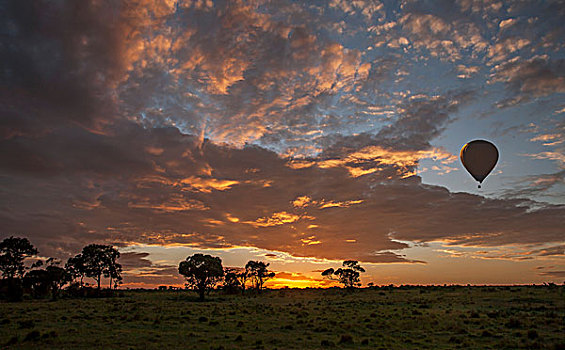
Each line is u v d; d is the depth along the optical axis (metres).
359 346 25.69
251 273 116.38
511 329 33.56
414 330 33.06
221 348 23.67
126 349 23.50
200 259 84.69
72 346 24.30
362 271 120.25
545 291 74.06
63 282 88.25
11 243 83.81
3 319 37.16
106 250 98.19
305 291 120.44
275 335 29.89
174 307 57.00
